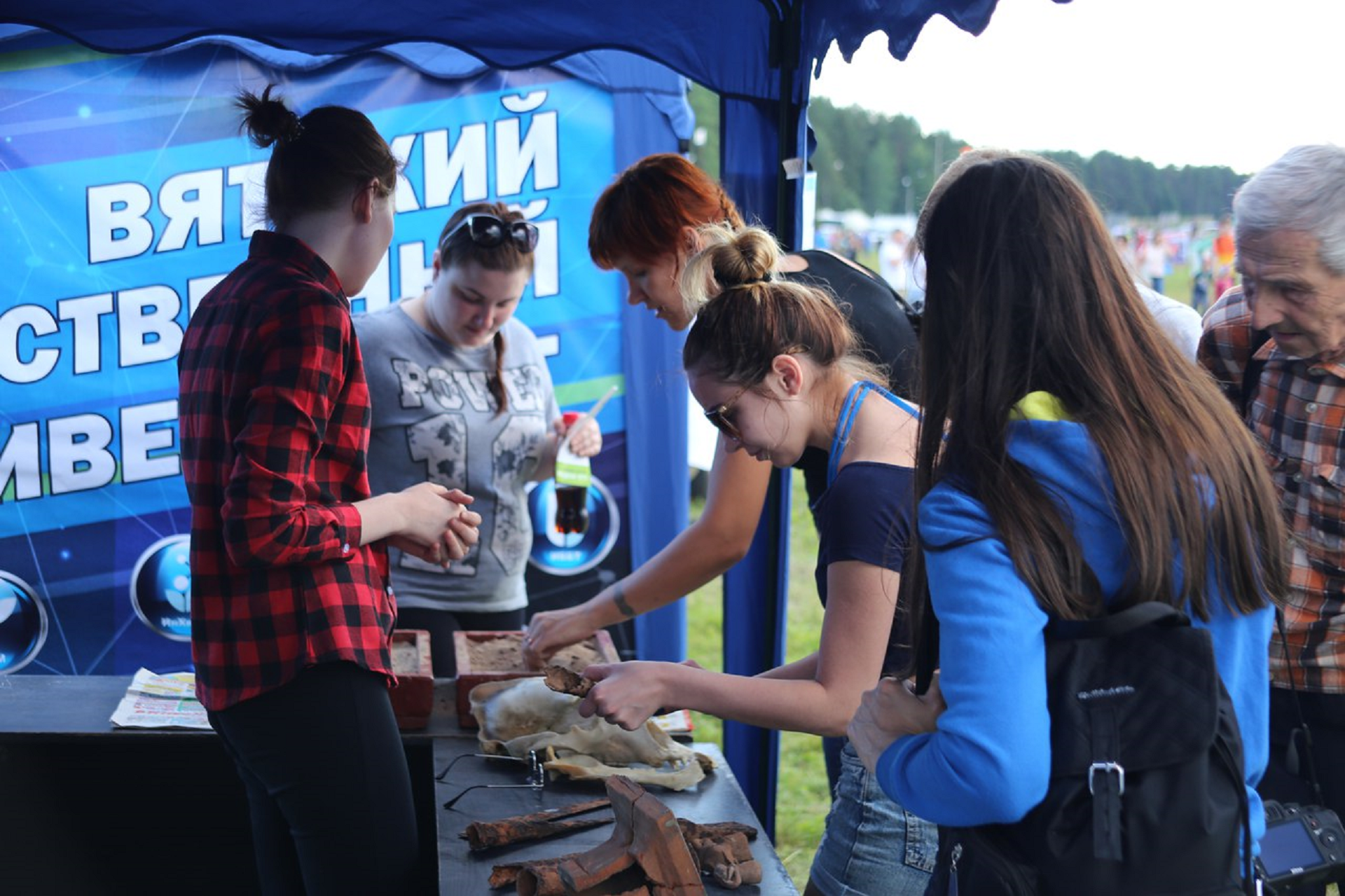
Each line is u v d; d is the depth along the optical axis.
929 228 1.22
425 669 2.36
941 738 1.11
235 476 1.68
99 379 3.42
